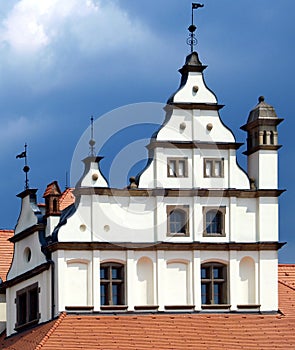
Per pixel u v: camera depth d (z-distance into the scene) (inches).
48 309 2790.4
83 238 2760.8
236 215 2842.0
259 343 2711.6
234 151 2849.4
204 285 2819.9
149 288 2785.4
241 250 2837.1
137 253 2783.0
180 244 2800.2
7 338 2987.2
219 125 2849.4
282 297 2903.5
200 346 2672.2
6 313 3026.6
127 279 2768.2
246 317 2805.1
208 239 2819.9
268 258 2849.4
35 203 2935.5
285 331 2765.7
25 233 2938.0
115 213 2780.5
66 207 3036.4
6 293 3026.6
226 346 2684.5
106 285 2768.2
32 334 2768.2
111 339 2657.5
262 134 2869.1
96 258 2760.8
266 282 2842.0
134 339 2667.3
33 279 2881.4
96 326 2701.8
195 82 2849.4
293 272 3073.3
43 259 2822.3
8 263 3203.7
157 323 2738.7
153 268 2785.4
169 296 2790.4
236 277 2824.8
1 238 3255.4
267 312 2829.7
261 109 2874.0
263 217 2851.9
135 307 2765.7
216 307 2805.1
